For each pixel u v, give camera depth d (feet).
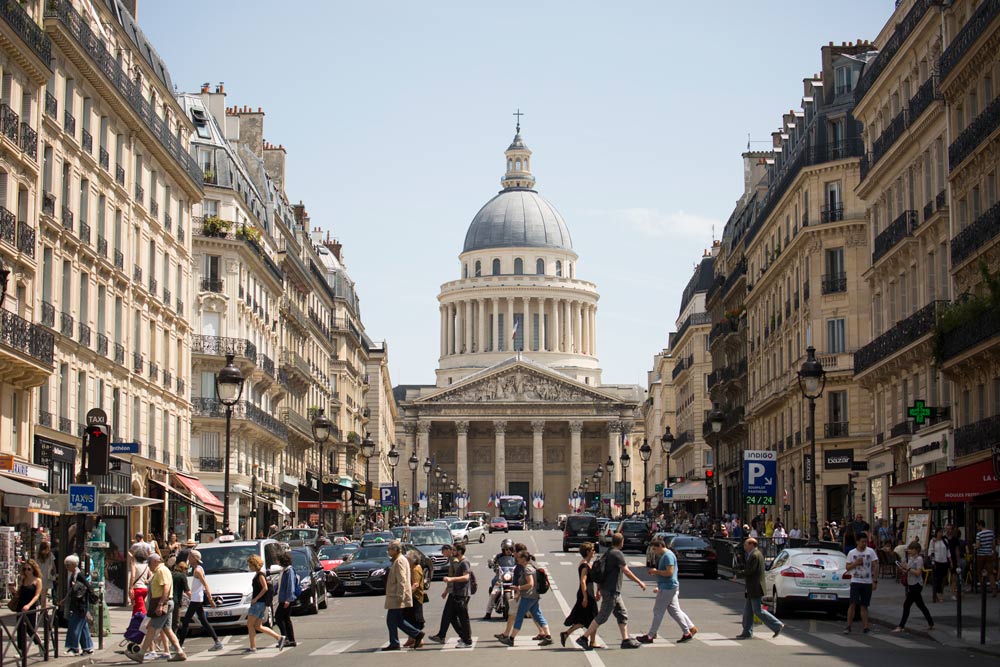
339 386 435.12
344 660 94.27
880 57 200.44
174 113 214.48
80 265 165.27
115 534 143.43
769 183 304.71
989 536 138.10
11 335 134.31
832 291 246.47
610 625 120.78
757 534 232.53
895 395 201.67
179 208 220.02
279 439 297.74
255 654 102.22
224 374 145.59
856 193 220.23
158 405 205.67
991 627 108.17
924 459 180.24
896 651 94.17
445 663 89.97
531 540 410.93
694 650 96.07
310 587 143.23
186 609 116.88
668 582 102.37
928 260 182.50
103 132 176.24
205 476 249.75
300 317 337.93
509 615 104.73
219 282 252.83
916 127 181.98
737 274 329.93
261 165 313.53
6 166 138.00
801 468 260.42
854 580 108.88
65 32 154.30
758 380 310.65
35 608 95.45
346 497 390.63
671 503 450.71
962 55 158.10
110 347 178.19
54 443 155.94
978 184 160.76
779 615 123.34
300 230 360.48
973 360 154.81
